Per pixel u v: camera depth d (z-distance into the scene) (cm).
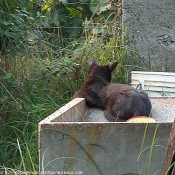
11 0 1102
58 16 1532
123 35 1279
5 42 1082
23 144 967
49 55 1246
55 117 777
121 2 1343
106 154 729
